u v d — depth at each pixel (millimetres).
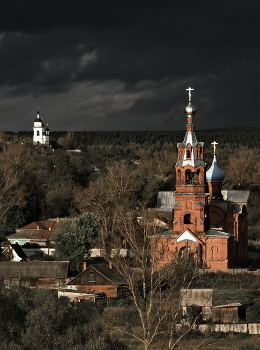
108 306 88625
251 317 82625
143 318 67875
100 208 143375
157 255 98625
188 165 111438
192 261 103312
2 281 106312
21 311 63875
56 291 100062
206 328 76875
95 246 131125
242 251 124688
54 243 134750
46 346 56156
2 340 56000
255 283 102125
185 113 113188
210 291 82938
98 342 55750
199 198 111062
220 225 124375
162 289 89125
